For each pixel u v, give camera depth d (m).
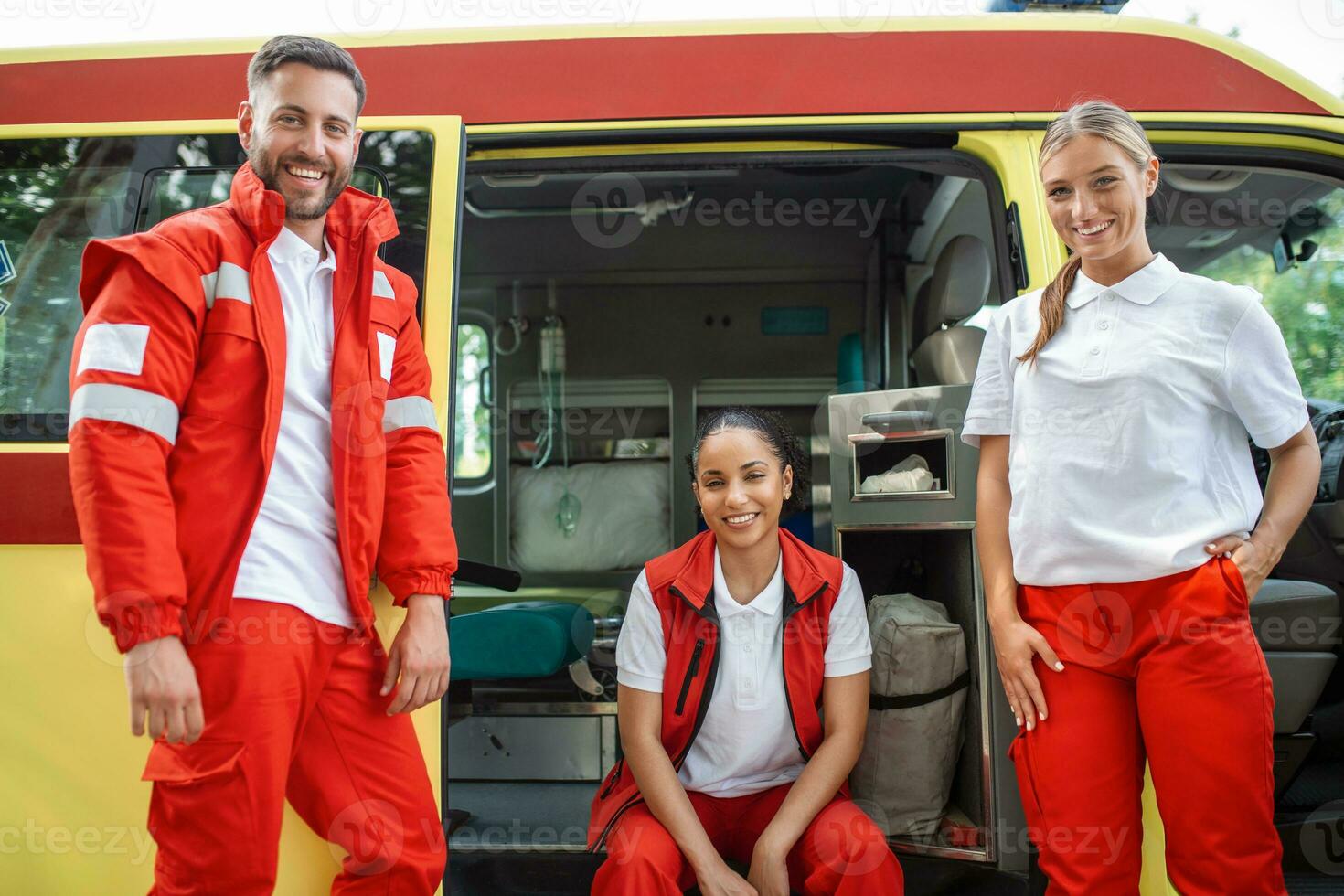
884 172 3.31
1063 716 1.51
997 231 2.07
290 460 1.45
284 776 1.41
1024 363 1.62
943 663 2.01
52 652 1.71
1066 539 1.52
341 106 1.46
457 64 2.07
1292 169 2.13
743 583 1.89
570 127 2.04
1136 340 1.50
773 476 1.84
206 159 1.92
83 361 1.31
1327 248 2.45
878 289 3.93
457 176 1.91
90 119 2.00
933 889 1.96
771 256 4.13
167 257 1.35
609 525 4.25
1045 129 2.07
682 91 2.06
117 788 1.70
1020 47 2.09
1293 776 2.20
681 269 4.20
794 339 4.30
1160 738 1.45
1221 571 1.44
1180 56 2.10
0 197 1.91
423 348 1.70
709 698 1.85
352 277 1.53
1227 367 1.48
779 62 2.08
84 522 1.27
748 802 1.89
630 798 1.82
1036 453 1.57
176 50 2.06
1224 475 1.51
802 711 1.84
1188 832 1.43
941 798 2.03
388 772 1.52
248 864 1.38
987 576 1.66
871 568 2.39
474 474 4.32
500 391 4.32
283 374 1.42
